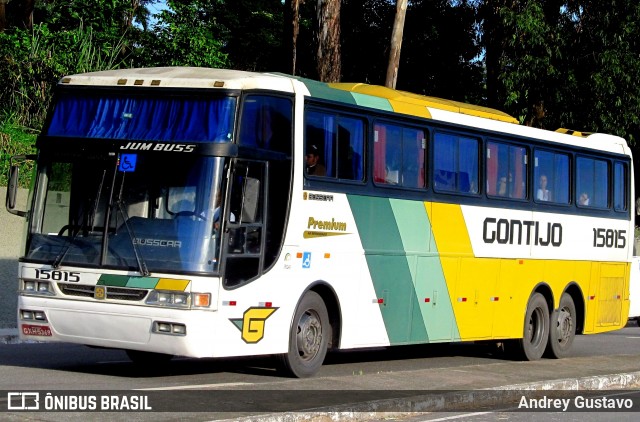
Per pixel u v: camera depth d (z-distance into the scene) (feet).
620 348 71.56
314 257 43.11
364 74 122.93
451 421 36.40
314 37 77.41
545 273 60.23
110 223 39.14
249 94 39.93
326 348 44.32
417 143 50.31
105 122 40.45
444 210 51.96
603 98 100.37
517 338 58.18
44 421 29.86
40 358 48.73
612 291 67.10
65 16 97.76
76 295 39.24
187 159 38.91
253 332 39.86
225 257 38.47
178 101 39.86
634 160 120.26
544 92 101.50
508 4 100.68
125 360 48.88
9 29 94.63
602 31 98.84
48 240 40.06
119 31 98.43
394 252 48.34
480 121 55.01
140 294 38.24
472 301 54.08
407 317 49.37
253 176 39.93
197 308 37.81
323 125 44.01
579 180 63.72
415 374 45.70
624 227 68.28
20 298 40.37
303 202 42.39
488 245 55.31
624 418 39.55
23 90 84.84
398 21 82.28
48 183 40.57
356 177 45.96
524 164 58.65
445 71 119.85
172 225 38.52
